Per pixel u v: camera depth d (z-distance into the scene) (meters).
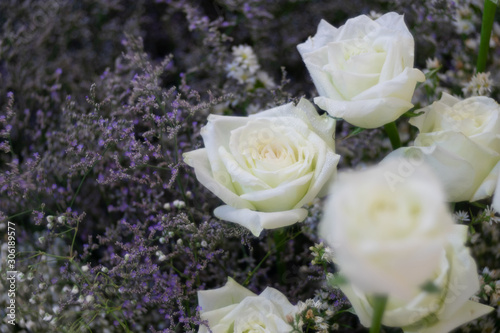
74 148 0.63
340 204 0.29
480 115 0.52
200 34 0.71
